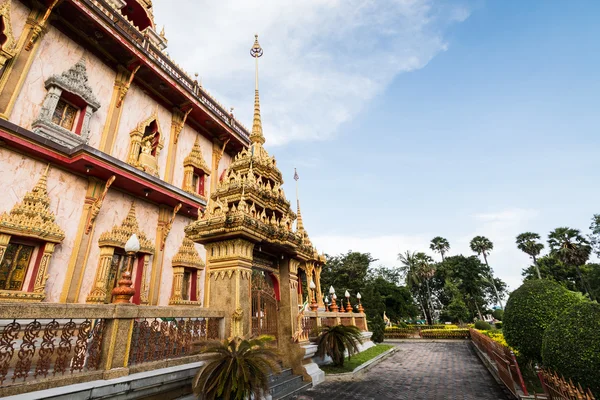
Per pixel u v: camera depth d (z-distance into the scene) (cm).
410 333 3209
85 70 1203
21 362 389
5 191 902
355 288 3900
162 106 1579
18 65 998
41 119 1016
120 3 1806
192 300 1462
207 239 856
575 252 4088
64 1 1084
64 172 1059
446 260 5981
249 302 812
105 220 1164
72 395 411
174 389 584
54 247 984
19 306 392
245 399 577
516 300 920
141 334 552
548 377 651
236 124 2012
